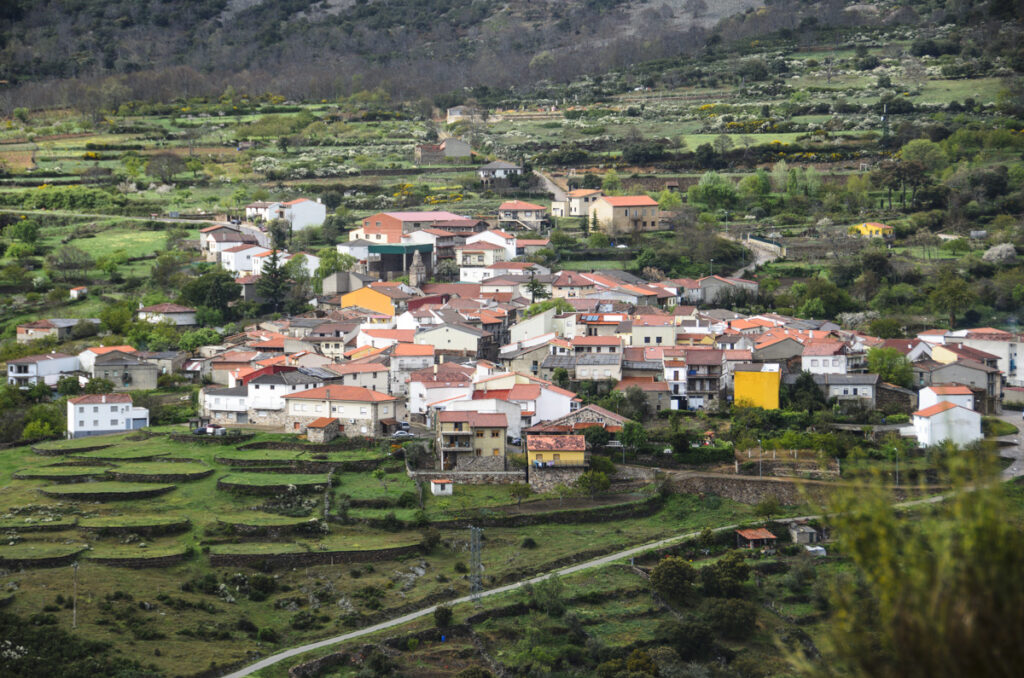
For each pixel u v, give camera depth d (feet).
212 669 588.09
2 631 586.04
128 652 590.14
